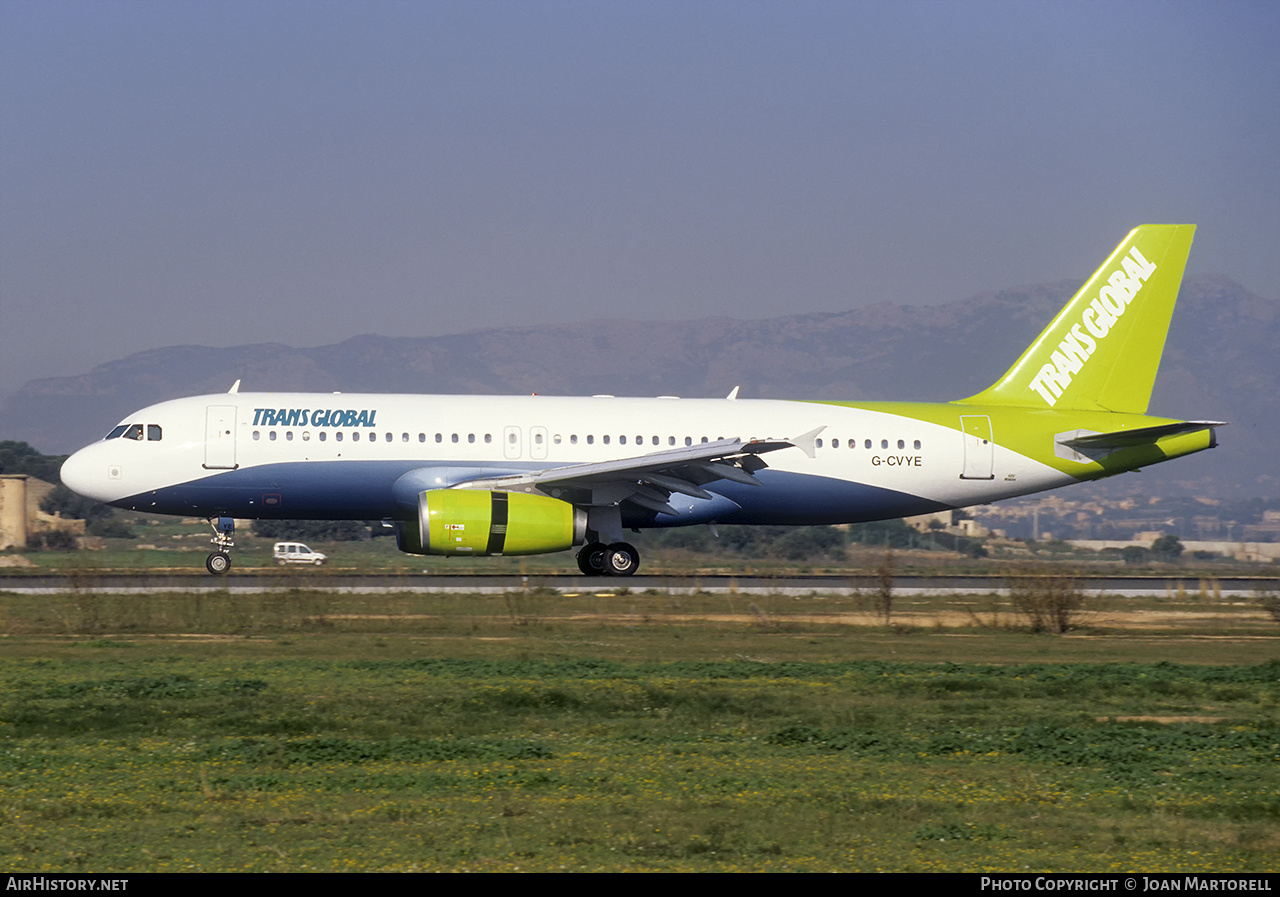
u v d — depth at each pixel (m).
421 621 105.50
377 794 50.66
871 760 58.50
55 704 68.06
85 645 90.50
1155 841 45.81
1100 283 157.25
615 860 42.44
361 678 77.38
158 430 137.00
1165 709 73.12
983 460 151.75
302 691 72.94
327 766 55.53
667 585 137.38
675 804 49.53
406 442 138.25
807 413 149.62
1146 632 112.12
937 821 48.22
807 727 64.31
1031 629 111.50
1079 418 154.88
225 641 93.56
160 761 55.72
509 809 48.19
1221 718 70.31
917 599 133.25
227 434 136.75
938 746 60.84
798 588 142.00
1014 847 44.91
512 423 141.00
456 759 57.06
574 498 139.25
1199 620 121.75
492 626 103.56
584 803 49.53
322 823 46.28
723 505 147.75
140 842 43.75
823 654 92.31
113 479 135.88
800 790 52.34
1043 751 60.50
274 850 42.81
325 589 123.00
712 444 139.25
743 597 128.38
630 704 70.44
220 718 64.88
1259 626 117.94
